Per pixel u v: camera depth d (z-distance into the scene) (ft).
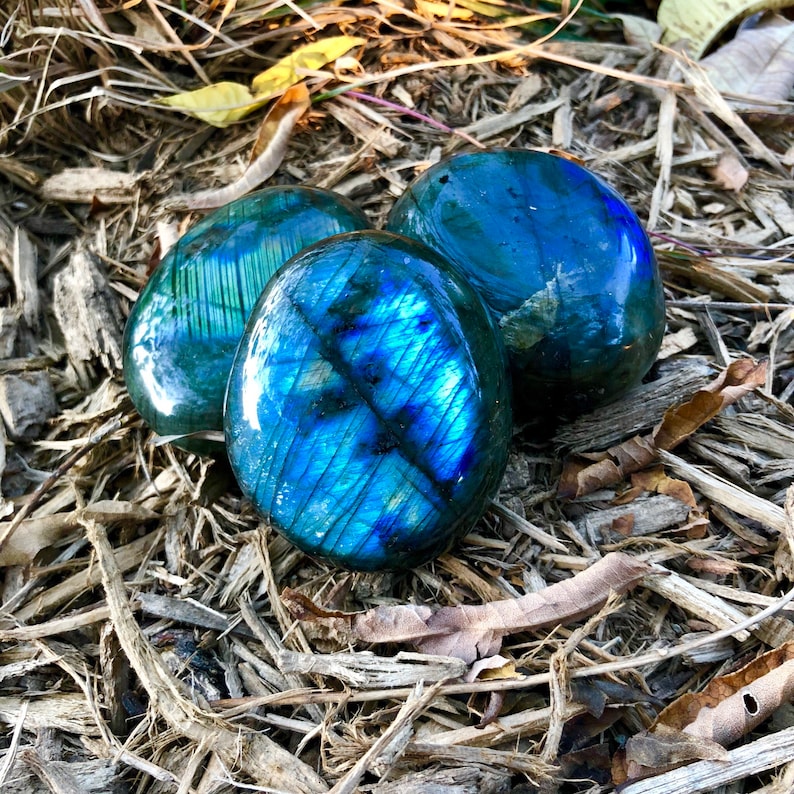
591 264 0.60
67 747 0.57
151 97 0.91
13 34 0.89
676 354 0.74
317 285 0.54
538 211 0.62
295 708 0.57
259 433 0.54
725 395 0.67
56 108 0.89
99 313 0.77
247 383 0.54
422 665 0.55
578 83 0.95
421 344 0.53
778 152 0.92
